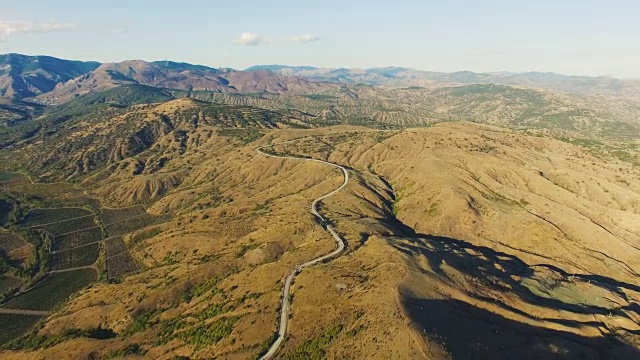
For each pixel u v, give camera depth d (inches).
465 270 5442.9
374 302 4424.2
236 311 5132.9
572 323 4746.6
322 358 4001.0
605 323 4886.8
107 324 5777.6
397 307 4220.0
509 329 4365.2
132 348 5113.2
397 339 3841.0
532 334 4384.8
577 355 4106.8
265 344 4399.6
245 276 5871.1
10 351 5551.2
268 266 5871.1
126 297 6318.9
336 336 4205.2
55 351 5275.6
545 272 6176.2
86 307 6299.2
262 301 5108.3
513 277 5738.2
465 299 4675.2
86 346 5260.8
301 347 4244.6
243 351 4441.4
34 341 5654.5
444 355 3641.7
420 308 4261.8
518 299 4943.4
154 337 5290.4
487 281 5280.5
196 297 5944.9
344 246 6205.7
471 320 4315.9
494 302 4785.9
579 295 5565.9
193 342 4913.9
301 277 5300.2
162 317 5664.4
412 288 4621.1
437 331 3944.4
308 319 4589.1
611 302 5477.4
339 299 4685.0
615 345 4537.4
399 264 5128.0
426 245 6250.0
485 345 3946.9
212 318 5201.8
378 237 6289.4
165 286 6289.4
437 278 4936.0
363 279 4970.5
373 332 4028.1
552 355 4018.2
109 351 5132.9
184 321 5398.6
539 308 4849.9
